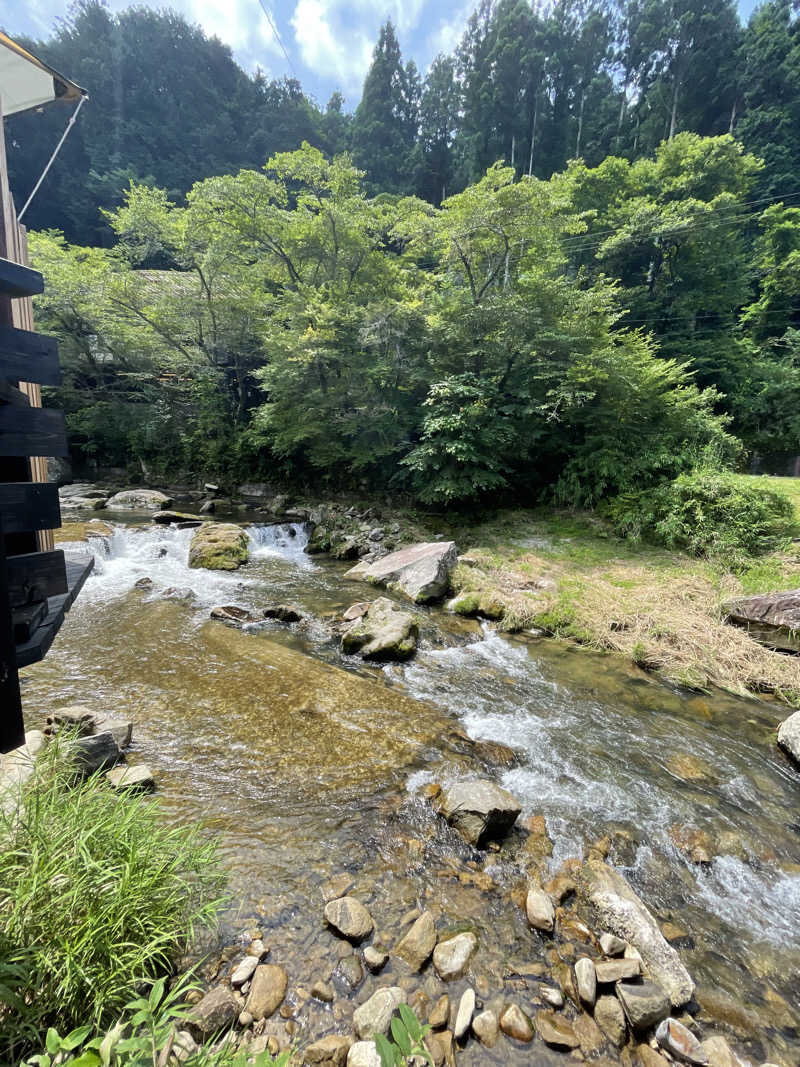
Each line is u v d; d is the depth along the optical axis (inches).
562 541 357.1
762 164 847.1
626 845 113.5
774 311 784.9
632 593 265.1
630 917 90.7
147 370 666.8
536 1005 76.2
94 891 65.7
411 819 114.3
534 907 92.4
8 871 63.9
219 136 1515.7
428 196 1429.6
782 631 211.9
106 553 337.4
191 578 303.3
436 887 97.0
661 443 393.4
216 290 600.4
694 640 217.5
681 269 763.4
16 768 95.0
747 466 630.5
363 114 1582.2
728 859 111.5
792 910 99.9
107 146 1333.7
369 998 73.6
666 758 148.6
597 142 1289.4
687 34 1311.5
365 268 542.6
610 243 725.9
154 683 168.7
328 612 258.5
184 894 76.9
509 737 154.8
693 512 320.5
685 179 765.3
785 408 676.7
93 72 1396.4
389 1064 33.9
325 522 447.5
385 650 207.0
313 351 442.6
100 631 211.9
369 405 478.0
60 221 1217.4
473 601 265.7
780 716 175.8
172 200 1272.1
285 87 1782.7
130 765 123.2
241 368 653.3
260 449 599.2
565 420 439.5
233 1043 59.4
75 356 657.6
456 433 420.5
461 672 200.5
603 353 399.9
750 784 138.3
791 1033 76.5
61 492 550.3
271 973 75.8
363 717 157.8
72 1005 57.3
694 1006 79.4
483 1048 69.7
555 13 1659.7
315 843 104.9
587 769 141.1
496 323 416.5
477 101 1353.3
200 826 102.0
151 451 701.3
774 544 285.1
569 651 225.0
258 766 128.6
